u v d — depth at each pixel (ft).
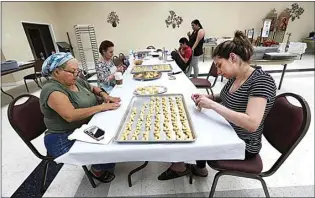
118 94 4.99
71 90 4.07
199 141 2.77
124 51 22.85
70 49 20.72
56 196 4.44
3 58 13.85
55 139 3.98
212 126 3.16
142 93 4.91
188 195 4.29
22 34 15.71
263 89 2.80
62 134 4.03
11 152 6.22
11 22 14.53
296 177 4.60
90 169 4.80
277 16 21.42
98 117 3.68
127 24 21.74
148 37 22.33
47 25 19.36
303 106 2.91
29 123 4.00
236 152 2.76
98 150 2.68
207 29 21.88
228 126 3.15
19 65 12.07
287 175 4.66
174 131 3.09
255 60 9.77
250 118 2.69
